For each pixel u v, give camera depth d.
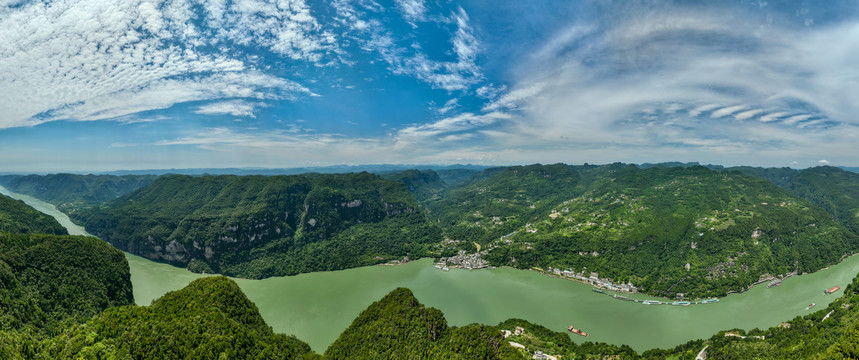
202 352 112.38
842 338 116.44
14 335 131.50
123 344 113.06
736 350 143.62
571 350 159.00
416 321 138.25
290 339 151.38
